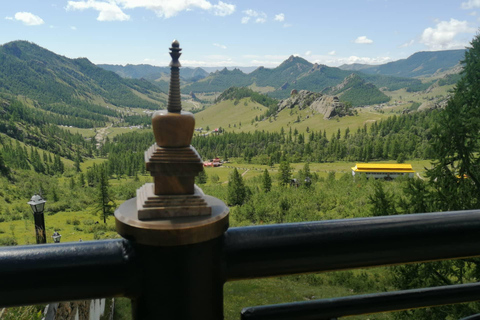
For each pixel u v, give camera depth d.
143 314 0.72
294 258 0.78
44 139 181.38
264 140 196.38
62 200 78.56
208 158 175.88
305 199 62.22
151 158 0.73
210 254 0.72
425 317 8.48
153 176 0.73
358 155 146.62
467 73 8.77
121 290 0.71
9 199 80.31
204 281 0.72
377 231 0.81
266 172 83.94
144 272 0.70
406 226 0.83
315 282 20.11
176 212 0.71
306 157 156.38
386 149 144.88
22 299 0.68
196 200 0.73
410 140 143.62
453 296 0.96
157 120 0.73
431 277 9.09
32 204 12.10
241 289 18.41
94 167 133.50
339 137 186.50
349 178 93.94
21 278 0.66
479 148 8.77
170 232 0.65
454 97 8.89
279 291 18.50
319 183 95.44
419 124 162.25
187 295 0.70
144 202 0.71
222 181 125.62
